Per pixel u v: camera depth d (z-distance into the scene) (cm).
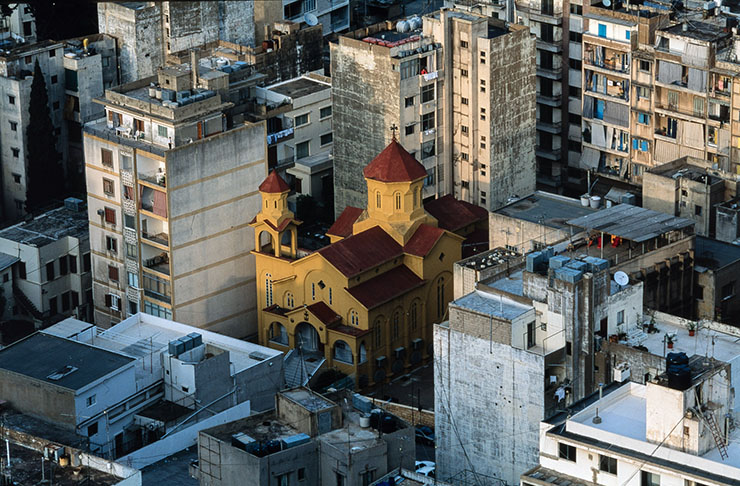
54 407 19712
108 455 19688
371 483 18125
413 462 18738
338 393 19238
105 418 19925
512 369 19650
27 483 18188
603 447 16750
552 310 19500
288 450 18075
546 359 19388
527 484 17025
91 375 19875
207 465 18438
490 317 19625
